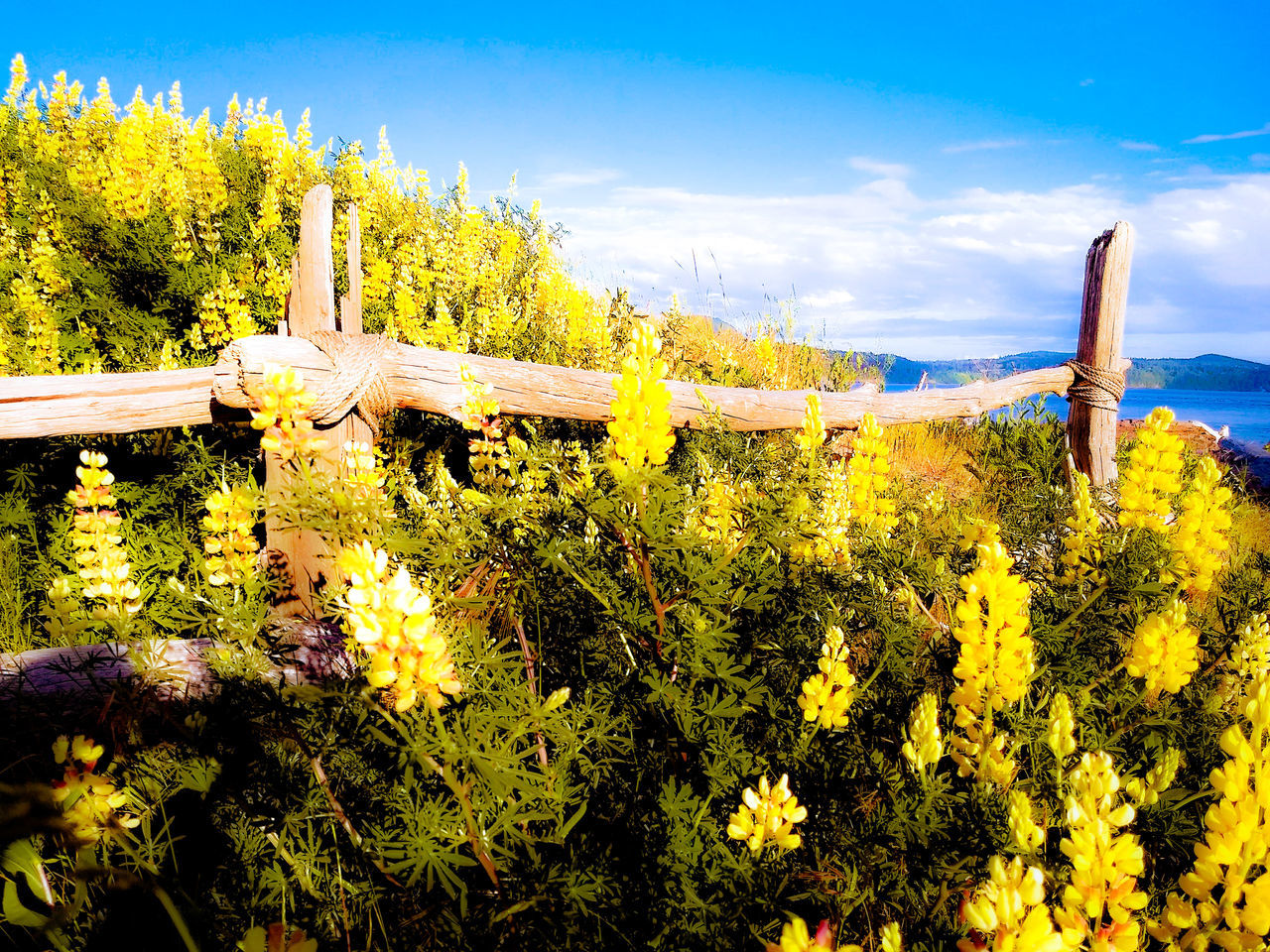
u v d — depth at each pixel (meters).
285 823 1.42
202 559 2.77
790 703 1.84
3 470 3.23
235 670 1.42
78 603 2.13
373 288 5.66
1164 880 1.51
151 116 7.62
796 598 1.99
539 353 6.12
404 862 1.17
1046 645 1.97
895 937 0.93
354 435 3.16
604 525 1.67
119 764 1.45
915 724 1.43
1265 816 0.86
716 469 2.75
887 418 5.45
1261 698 0.90
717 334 8.25
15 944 1.23
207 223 5.59
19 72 9.02
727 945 1.24
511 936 1.21
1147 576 2.31
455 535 1.64
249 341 2.86
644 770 1.63
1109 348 5.85
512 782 1.11
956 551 2.70
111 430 2.87
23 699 1.43
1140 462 2.66
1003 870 0.80
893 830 1.36
